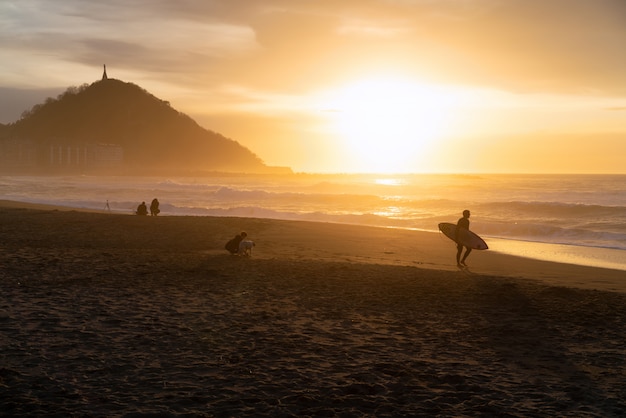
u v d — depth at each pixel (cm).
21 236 2705
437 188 12438
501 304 1390
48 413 640
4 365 805
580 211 5609
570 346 1035
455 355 955
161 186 14012
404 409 700
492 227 4016
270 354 914
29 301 1215
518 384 814
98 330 1012
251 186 14762
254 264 1898
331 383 787
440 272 1892
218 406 686
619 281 1975
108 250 2192
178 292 1393
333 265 1923
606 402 745
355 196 7356
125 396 706
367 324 1149
